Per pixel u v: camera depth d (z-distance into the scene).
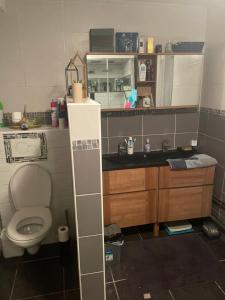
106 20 2.35
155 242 2.40
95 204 1.35
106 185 2.24
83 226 1.38
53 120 2.28
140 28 2.44
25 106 2.38
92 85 2.36
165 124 2.72
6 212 2.28
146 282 1.91
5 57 2.24
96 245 1.43
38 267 2.07
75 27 2.30
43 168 2.25
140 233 2.55
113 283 1.90
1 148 2.14
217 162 2.45
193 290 1.83
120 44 2.29
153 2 2.40
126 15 2.38
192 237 2.47
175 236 2.49
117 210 2.33
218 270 2.03
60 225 2.41
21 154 2.18
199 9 2.51
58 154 2.24
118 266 2.08
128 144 2.60
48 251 2.29
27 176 2.23
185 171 2.35
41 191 2.28
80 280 1.48
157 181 2.34
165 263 2.11
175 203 2.43
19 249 2.19
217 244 2.36
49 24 2.25
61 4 2.23
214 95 2.46
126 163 2.34
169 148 2.79
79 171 1.29
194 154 2.67
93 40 2.24
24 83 2.33
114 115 2.57
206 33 2.55
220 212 2.50
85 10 2.29
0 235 2.19
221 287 1.86
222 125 2.36
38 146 2.19
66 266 2.07
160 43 2.52
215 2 2.35
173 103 2.57
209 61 2.51
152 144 2.75
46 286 1.87
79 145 1.25
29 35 2.23
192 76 2.54
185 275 1.97
